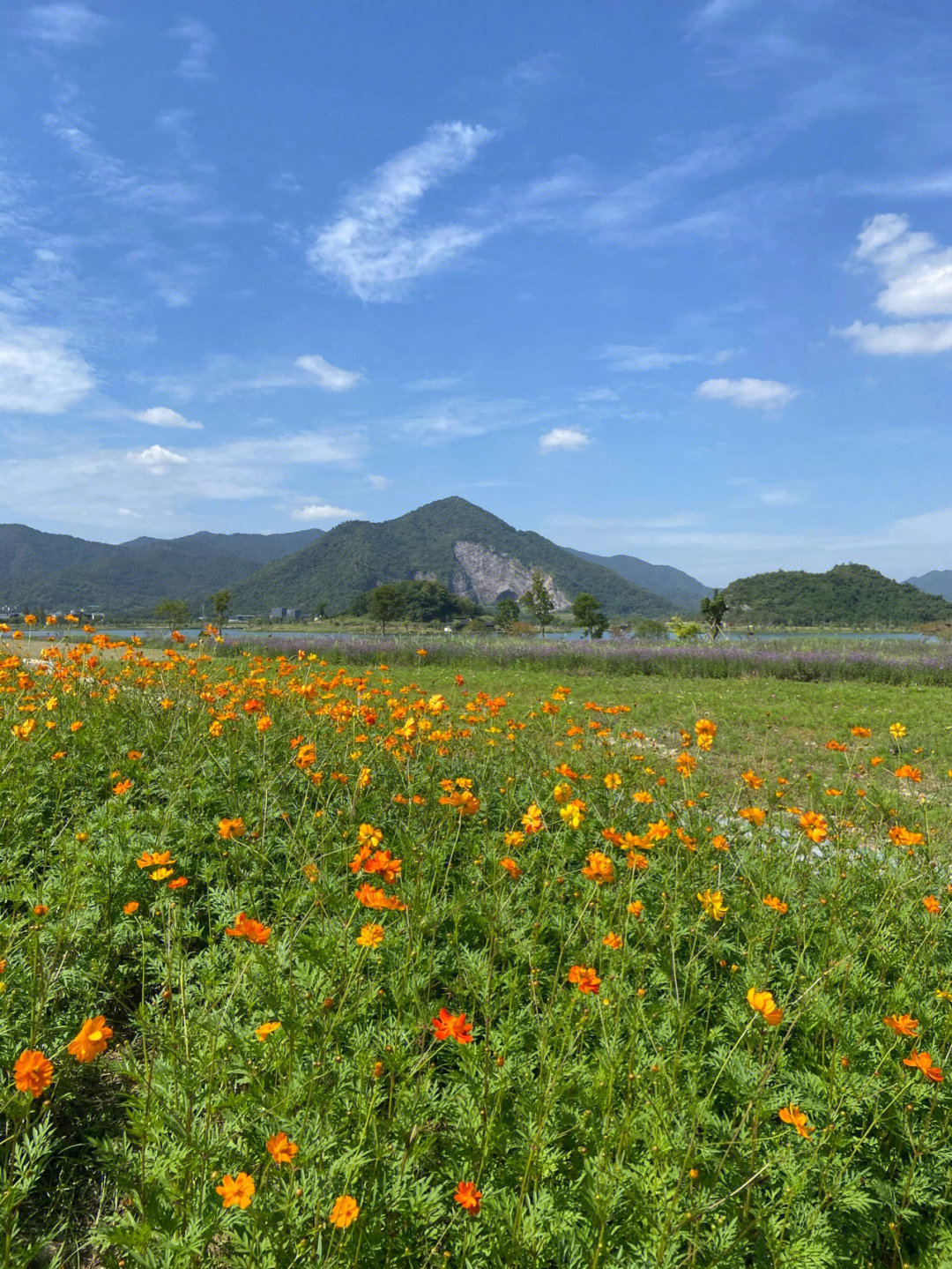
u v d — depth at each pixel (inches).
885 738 407.5
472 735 245.0
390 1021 94.6
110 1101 98.0
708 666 870.4
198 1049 83.8
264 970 95.3
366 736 200.5
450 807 167.5
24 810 160.4
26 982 97.3
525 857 152.9
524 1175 74.0
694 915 138.3
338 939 103.9
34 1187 84.3
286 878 137.9
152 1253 64.1
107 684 250.1
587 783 196.7
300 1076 80.7
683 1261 68.2
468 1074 88.0
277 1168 72.3
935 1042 101.5
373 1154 71.1
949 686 754.2
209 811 170.9
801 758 348.5
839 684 761.0
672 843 158.4
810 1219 75.3
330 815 166.9
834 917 127.6
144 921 120.3
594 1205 69.0
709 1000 107.7
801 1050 103.9
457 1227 71.4
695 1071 92.5
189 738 200.5
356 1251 61.0
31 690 237.6
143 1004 84.3
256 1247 61.3
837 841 164.7
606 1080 81.4
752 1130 83.3
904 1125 89.7
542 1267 69.5
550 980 113.6
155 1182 71.2
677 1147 75.9
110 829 149.2
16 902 118.3
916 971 122.6
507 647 1025.5
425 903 126.5
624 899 128.1
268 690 245.4
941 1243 76.7
